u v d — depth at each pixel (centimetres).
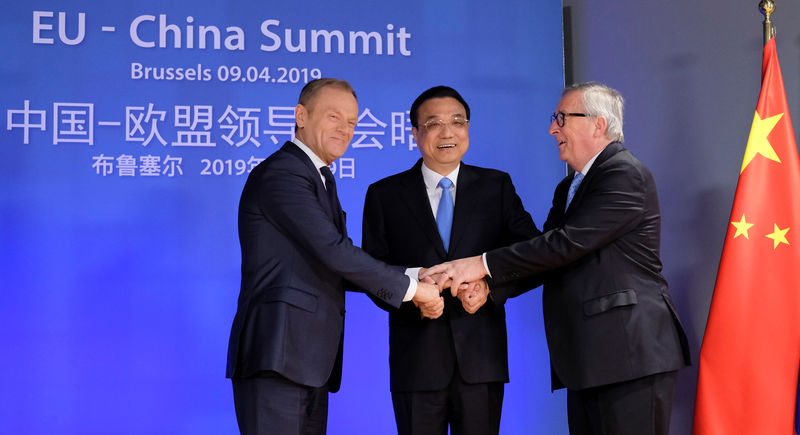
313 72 384
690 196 335
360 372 379
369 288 244
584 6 395
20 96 362
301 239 237
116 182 367
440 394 264
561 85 394
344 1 387
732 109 319
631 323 242
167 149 371
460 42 392
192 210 371
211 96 376
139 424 362
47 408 356
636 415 243
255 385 234
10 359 354
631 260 249
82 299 361
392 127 387
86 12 370
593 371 243
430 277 259
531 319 388
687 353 250
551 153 392
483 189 279
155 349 365
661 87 350
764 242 291
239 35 379
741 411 291
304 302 235
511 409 384
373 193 285
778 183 291
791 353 287
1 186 358
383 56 388
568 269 254
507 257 254
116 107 369
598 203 247
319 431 250
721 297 294
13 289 356
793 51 301
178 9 376
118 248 365
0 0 364
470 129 388
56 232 361
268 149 379
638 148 361
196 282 369
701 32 334
